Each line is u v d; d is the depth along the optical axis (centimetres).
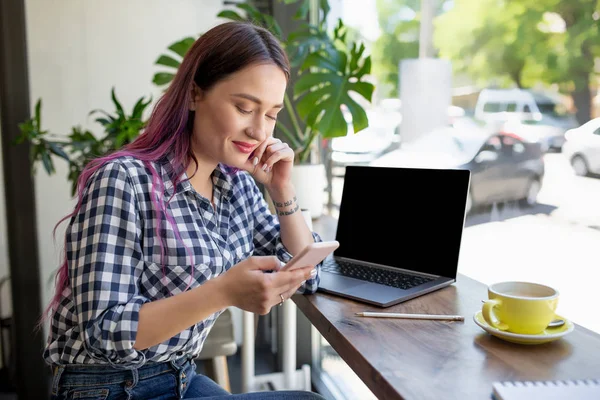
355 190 154
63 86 261
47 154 208
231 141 110
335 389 236
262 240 138
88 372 109
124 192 101
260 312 93
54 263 271
